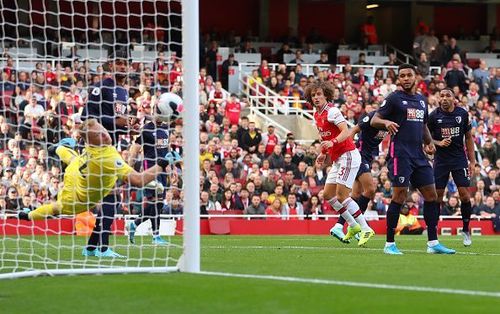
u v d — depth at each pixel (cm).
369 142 2778
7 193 3341
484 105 5528
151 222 2769
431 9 7406
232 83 5681
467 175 2870
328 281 1658
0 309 1396
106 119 2341
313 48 6656
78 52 5253
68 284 1644
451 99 2822
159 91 3025
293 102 5488
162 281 1664
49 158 3281
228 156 4453
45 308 1400
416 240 3281
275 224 4047
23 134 3419
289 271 1862
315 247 2734
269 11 7012
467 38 7138
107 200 2258
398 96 2384
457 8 7462
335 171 2631
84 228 3050
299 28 7200
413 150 2397
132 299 1465
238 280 1673
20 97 3581
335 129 2550
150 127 2659
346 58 6456
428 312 1298
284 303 1390
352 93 5347
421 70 5991
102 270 1817
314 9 7225
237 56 6069
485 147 4947
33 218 2278
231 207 4078
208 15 6925
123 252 2414
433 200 2444
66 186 2244
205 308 1373
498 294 1488
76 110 3438
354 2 7262
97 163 2202
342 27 7275
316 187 4356
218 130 4672
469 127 2853
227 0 6956
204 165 4112
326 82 2548
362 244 2688
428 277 1756
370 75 5862
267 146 4616
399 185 2388
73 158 2270
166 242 2680
